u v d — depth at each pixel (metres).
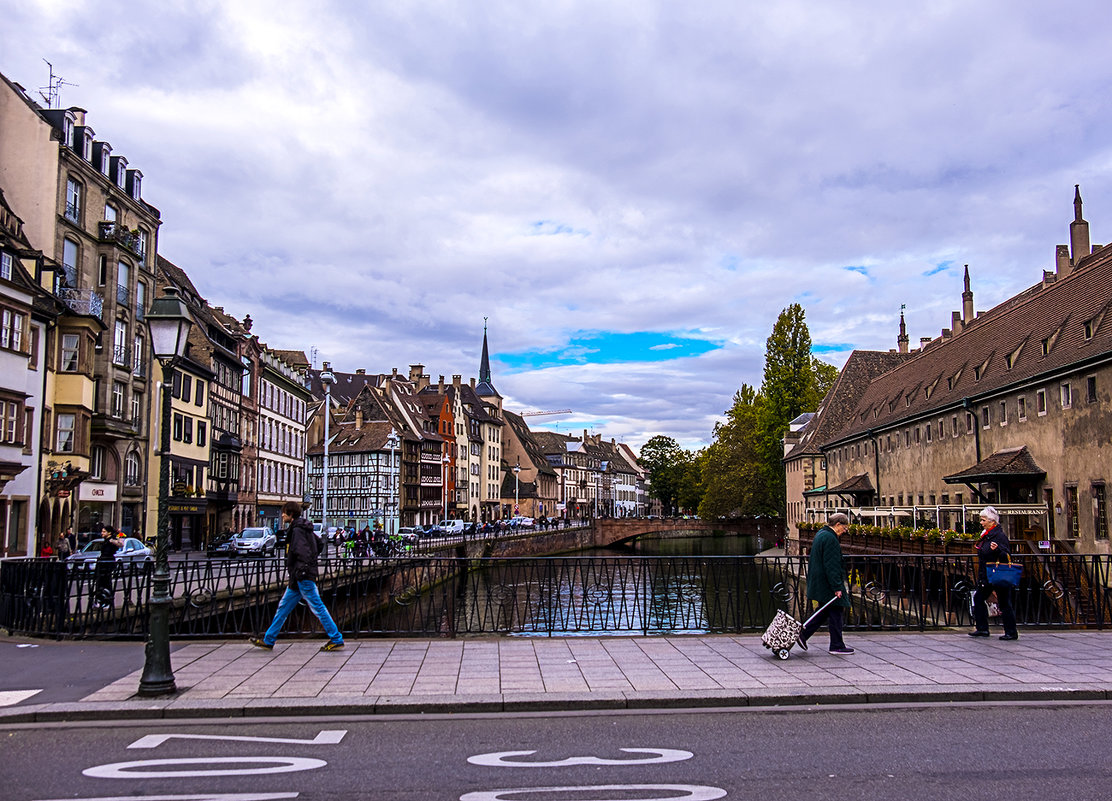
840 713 9.12
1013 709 9.30
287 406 73.12
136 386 43.41
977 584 13.98
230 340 58.88
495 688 9.91
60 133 37.69
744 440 87.50
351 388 112.81
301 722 8.73
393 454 85.00
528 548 75.38
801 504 70.00
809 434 70.25
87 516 38.50
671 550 99.31
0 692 9.71
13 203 36.31
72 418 35.97
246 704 9.09
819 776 6.92
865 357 71.44
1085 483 29.41
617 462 193.88
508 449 131.88
